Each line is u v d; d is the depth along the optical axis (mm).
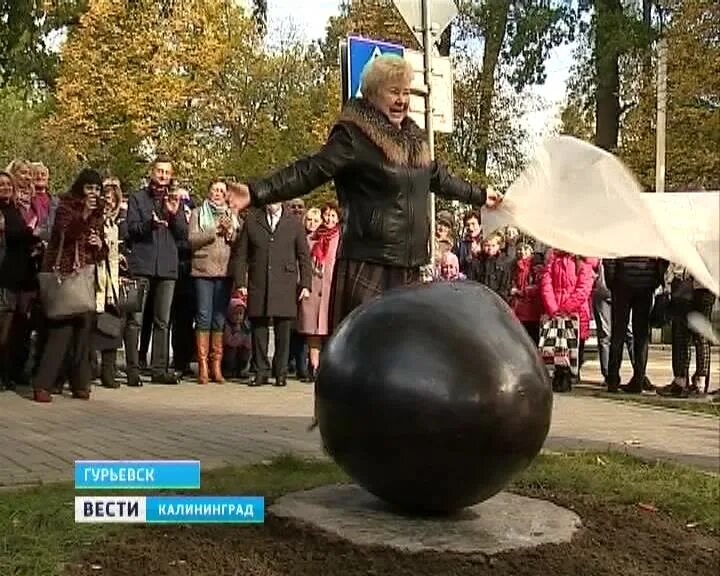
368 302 5422
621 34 27125
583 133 32594
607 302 14688
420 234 6434
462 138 30188
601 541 5438
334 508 5594
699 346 13289
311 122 41000
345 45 9820
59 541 5254
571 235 4039
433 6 10195
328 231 13188
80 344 11125
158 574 4801
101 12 37469
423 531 5180
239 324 13805
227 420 9703
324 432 5336
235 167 41500
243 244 12672
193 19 39500
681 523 6031
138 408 10469
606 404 11906
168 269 12547
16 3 13219
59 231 10820
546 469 7258
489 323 5168
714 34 28812
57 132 39375
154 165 12523
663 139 28578
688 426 10219
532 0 29984
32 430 8844
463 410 4934
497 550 4996
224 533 5410
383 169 6285
